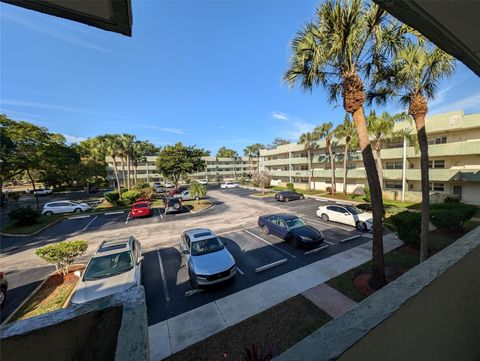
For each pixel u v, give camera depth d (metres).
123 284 6.08
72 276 8.32
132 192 28.38
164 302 6.43
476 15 1.71
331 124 29.48
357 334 1.11
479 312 2.42
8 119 20.55
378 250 6.61
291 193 26.20
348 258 8.84
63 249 8.10
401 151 23.11
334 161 32.81
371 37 6.55
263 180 36.16
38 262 10.11
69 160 29.23
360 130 6.83
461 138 19.89
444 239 10.27
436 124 20.27
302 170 40.22
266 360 3.55
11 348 1.46
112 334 1.65
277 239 11.66
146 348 1.33
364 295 6.33
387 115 20.08
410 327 1.39
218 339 4.92
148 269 8.70
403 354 1.35
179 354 4.57
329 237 11.64
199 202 26.12
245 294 6.61
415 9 1.67
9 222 19.25
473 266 2.21
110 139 32.53
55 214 21.62
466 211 10.66
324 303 6.02
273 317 5.54
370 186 6.75
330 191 31.62
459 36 2.04
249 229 13.94
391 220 10.03
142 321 1.56
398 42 6.82
